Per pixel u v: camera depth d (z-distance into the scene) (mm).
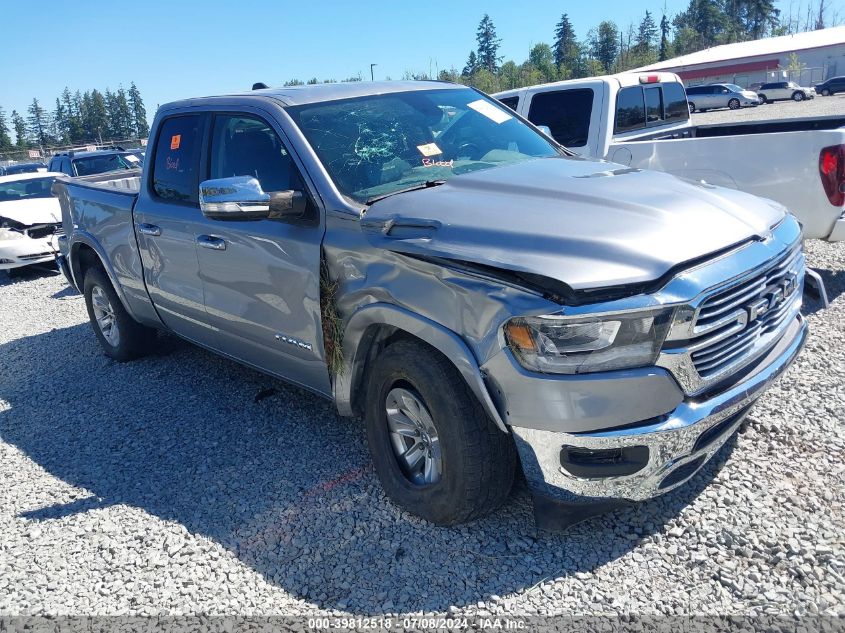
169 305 5172
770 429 4051
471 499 3229
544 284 2816
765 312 3215
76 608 3186
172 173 4969
